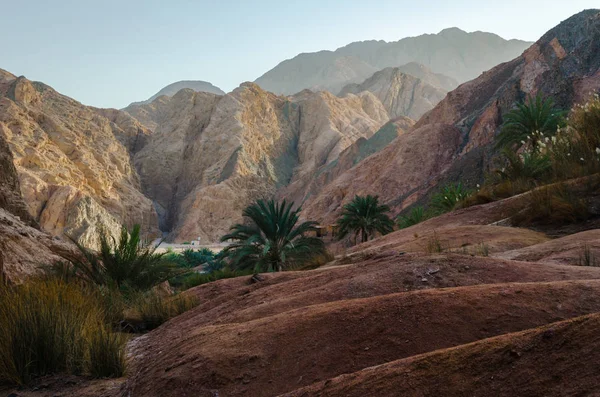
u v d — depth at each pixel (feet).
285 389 10.18
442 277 15.08
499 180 58.23
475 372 6.37
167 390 11.70
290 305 15.87
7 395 14.67
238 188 641.81
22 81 580.30
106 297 30.55
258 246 89.66
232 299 24.62
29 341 16.40
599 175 35.58
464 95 401.29
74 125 640.99
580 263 17.93
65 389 14.99
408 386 6.75
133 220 587.27
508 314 10.58
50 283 21.80
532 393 5.54
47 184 440.04
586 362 5.52
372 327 11.18
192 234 595.06
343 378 8.02
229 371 11.35
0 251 28.14
